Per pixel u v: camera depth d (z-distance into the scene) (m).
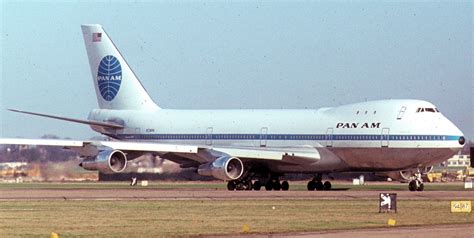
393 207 173.62
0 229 143.00
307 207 187.38
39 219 159.38
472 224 149.00
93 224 150.38
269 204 196.25
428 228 142.38
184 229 142.62
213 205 193.00
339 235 132.25
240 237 131.38
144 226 147.38
